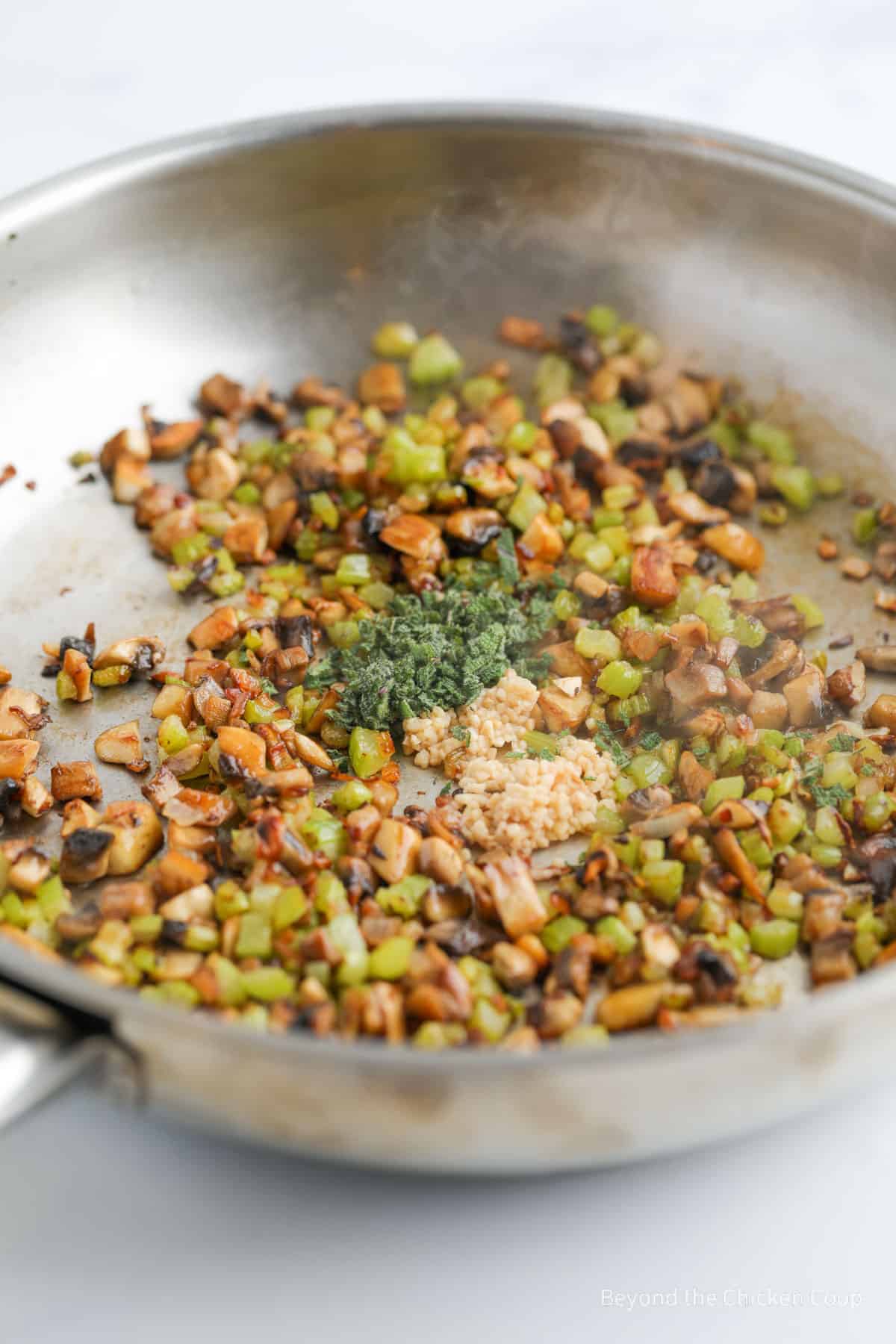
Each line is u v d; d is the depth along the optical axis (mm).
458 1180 372
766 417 523
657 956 384
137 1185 368
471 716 440
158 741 441
